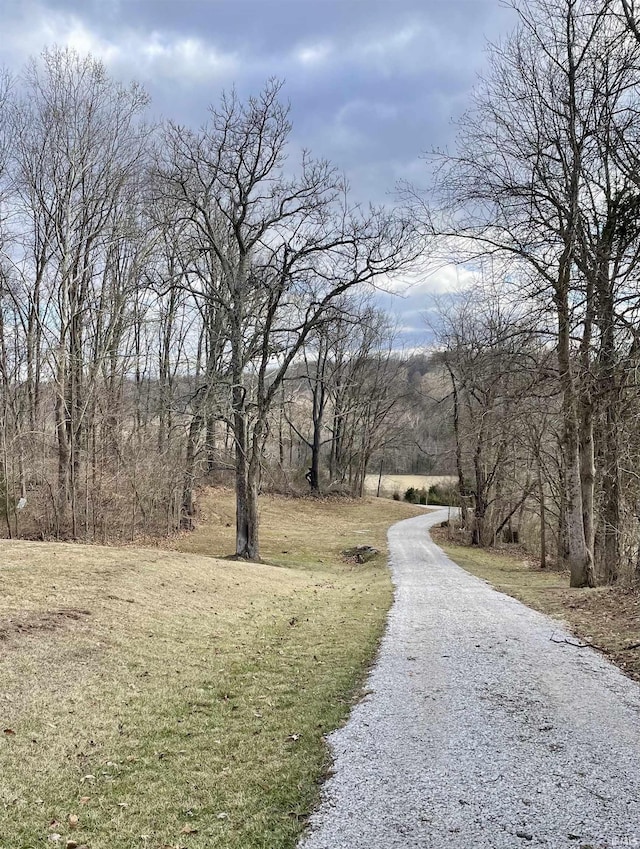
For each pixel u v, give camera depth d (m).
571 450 16.39
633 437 15.93
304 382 51.31
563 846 4.00
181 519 30.50
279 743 5.98
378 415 56.84
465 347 31.72
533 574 22.03
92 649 8.77
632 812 4.42
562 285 14.70
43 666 7.84
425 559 24.98
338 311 21.44
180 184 21.08
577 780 4.95
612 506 17.38
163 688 7.66
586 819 4.34
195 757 5.71
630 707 6.67
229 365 22.98
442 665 8.57
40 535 21.84
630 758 5.36
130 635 9.70
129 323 26.39
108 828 4.48
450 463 43.28
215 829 4.42
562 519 25.34
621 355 13.82
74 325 24.59
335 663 8.94
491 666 8.44
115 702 7.08
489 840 4.09
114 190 24.45
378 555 26.95
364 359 53.47
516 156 15.17
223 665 8.84
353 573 22.62
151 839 4.33
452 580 18.58
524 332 14.87
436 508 57.31
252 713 6.88
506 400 17.06
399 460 76.00
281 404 28.03
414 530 38.84
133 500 25.77
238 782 5.17
